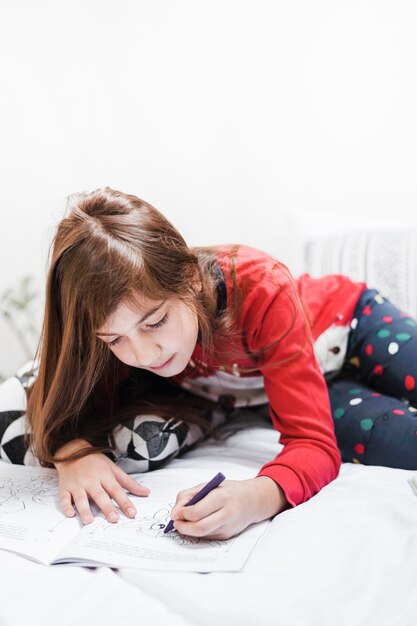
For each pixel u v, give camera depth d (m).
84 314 0.83
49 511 0.85
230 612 0.61
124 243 0.80
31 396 1.02
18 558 0.74
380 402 1.06
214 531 0.74
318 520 0.78
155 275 0.81
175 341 0.84
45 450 0.97
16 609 0.64
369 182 1.78
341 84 1.75
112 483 0.88
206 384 1.14
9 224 1.78
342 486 0.89
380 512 0.80
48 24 1.79
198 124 1.86
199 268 0.91
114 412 1.08
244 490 0.79
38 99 1.80
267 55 1.78
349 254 1.48
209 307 0.92
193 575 0.68
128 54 1.86
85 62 1.85
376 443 1.00
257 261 1.00
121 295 0.78
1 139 1.74
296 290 1.01
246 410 1.27
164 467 1.04
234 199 1.88
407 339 1.13
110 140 1.90
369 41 1.70
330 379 1.20
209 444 1.14
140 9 1.83
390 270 1.43
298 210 1.78
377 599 0.63
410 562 0.68
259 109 1.82
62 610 0.64
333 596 0.63
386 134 1.74
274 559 0.70
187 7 1.80
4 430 1.06
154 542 0.76
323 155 1.80
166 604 0.64
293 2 1.74
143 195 1.92
